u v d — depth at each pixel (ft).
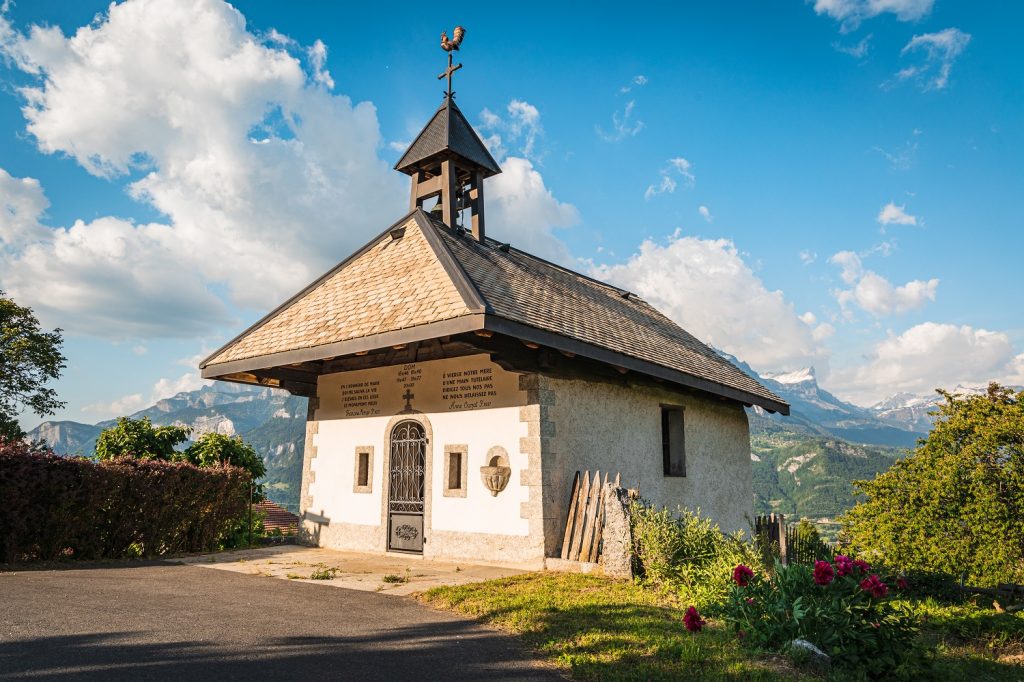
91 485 34.24
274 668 16.53
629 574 29.30
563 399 36.83
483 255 43.83
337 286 43.57
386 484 40.98
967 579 37.68
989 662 25.00
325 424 45.57
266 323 44.60
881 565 37.99
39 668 15.52
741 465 55.83
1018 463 35.50
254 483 54.95
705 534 30.89
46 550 32.91
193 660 16.80
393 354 41.96
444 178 47.62
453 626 21.63
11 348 110.11
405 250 41.93
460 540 36.68
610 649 18.94
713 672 17.25
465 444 37.58
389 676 16.49
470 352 38.19
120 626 19.72
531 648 19.40
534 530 33.86
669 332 56.75
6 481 30.89
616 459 40.63
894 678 19.76
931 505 37.04
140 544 37.68
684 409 49.06
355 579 30.25
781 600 20.49
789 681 16.93
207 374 43.11
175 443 56.24
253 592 26.35
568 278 54.03
